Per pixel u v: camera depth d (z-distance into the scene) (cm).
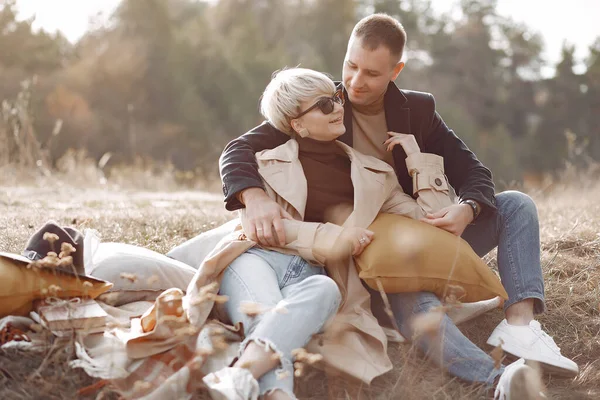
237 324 268
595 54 5212
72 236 292
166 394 238
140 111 2967
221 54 3416
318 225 292
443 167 331
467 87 5250
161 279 306
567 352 324
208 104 3325
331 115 308
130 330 271
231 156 314
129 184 923
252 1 4381
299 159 315
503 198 322
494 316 343
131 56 2980
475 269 292
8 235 407
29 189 734
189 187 1062
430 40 5484
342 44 4384
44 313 258
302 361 262
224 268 284
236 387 233
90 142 2664
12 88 2364
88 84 2839
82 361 245
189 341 260
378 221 304
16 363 250
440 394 274
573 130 5078
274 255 292
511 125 5272
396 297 296
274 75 329
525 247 311
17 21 2509
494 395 269
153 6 3203
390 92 335
